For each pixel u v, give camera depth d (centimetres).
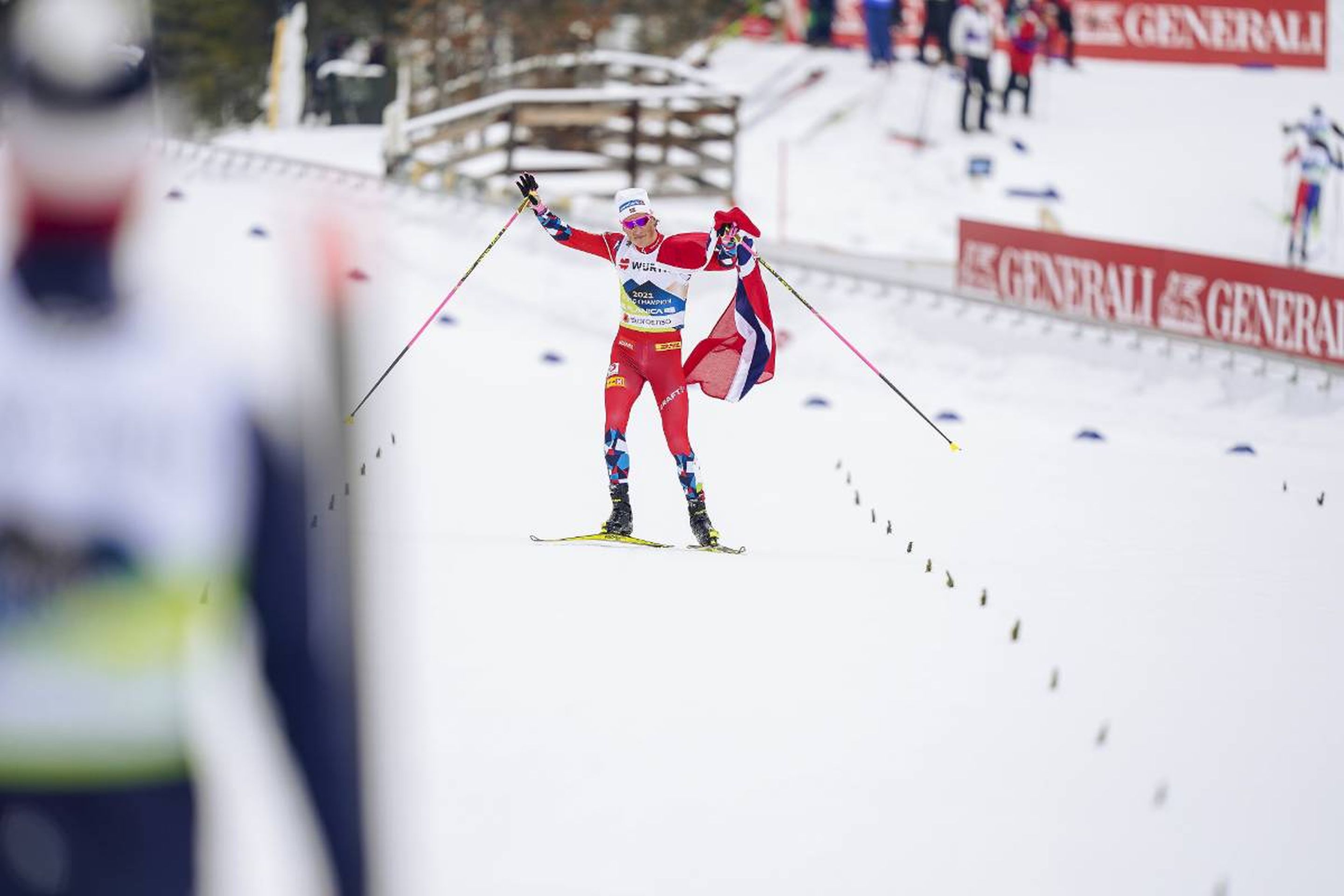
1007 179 8744
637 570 2569
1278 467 4566
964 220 6247
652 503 3278
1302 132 9044
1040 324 5694
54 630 705
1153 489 3984
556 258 6084
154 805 722
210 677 1518
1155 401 5331
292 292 655
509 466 3559
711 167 7725
